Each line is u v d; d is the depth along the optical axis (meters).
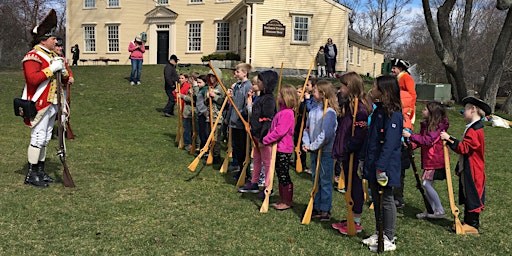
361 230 4.69
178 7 27.75
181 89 9.01
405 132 4.90
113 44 29.11
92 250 3.86
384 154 3.98
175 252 3.91
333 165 4.93
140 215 4.77
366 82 21.06
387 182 4.02
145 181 6.09
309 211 4.82
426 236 4.59
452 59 19.80
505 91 39.69
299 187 6.34
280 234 4.45
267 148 5.48
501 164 8.48
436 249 4.23
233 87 6.58
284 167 5.25
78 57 27.50
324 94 4.89
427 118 5.17
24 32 42.28
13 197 5.07
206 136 7.75
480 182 4.69
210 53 27.33
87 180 5.97
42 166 5.76
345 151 4.50
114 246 3.96
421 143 4.96
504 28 19.34
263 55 22.44
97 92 14.27
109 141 8.76
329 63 22.03
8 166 6.37
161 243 4.07
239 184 6.06
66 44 30.11
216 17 26.97
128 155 7.65
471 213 4.71
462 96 20.28
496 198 6.09
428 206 5.18
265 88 5.53
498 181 7.07
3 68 23.02
